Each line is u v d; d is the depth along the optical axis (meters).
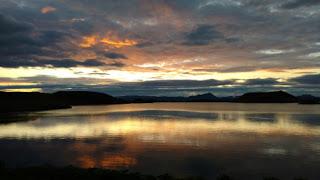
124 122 62.09
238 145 31.09
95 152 27.00
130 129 47.44
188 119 71.50
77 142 32.97
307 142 33.53
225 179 18.09
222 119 71.56
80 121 64.12
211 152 27.09
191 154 26.19
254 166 22.19
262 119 71.88
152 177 17.00
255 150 28.22
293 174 20.22
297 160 24.19
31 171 17.00
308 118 75.81
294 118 75.69
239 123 59.75
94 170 17.56
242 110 130.25
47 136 38.31
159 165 22.33
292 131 45.16
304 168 21.70
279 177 19.55
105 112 110.56
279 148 29.52
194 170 21.05
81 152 26.98
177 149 28.58
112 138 36.47
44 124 56.03
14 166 21.84
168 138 36.44
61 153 26.58
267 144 31.92
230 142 33.19
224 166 22.16
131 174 17.09
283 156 25.67
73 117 78.38
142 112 110.69
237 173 20.39
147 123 59.72
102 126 52.72
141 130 45.94
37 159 24.28
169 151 27.56
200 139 35.44
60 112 106.94
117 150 27.98
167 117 79.69
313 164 22.83
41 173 16.67
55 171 17.06
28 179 15.22
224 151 27.70
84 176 16.20
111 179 16.05
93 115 88.94
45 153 26.58
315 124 58.00
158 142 32.97
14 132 42.59
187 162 23.31
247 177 19.52
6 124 55.66
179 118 75.38
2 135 39.16
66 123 58.81
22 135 39.16
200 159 24.28
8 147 29.61
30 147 29.62
